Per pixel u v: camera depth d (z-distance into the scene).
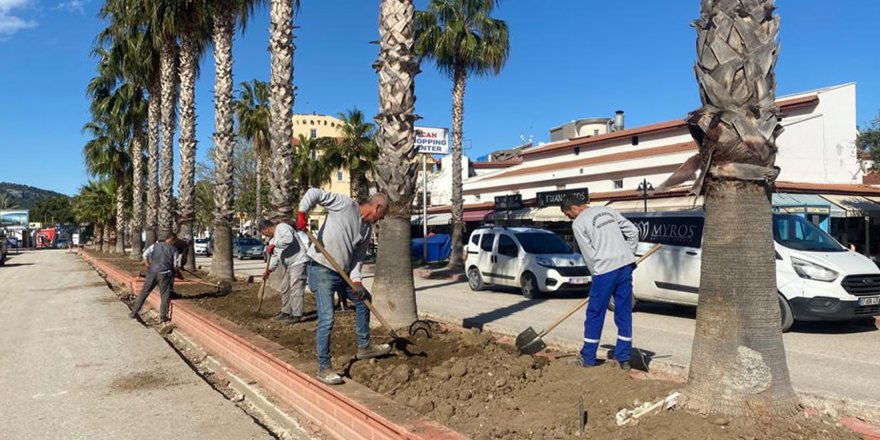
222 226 15.07
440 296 14.88
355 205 5.25
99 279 21.27
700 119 3.66
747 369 3.49
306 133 65.44
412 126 7.38
